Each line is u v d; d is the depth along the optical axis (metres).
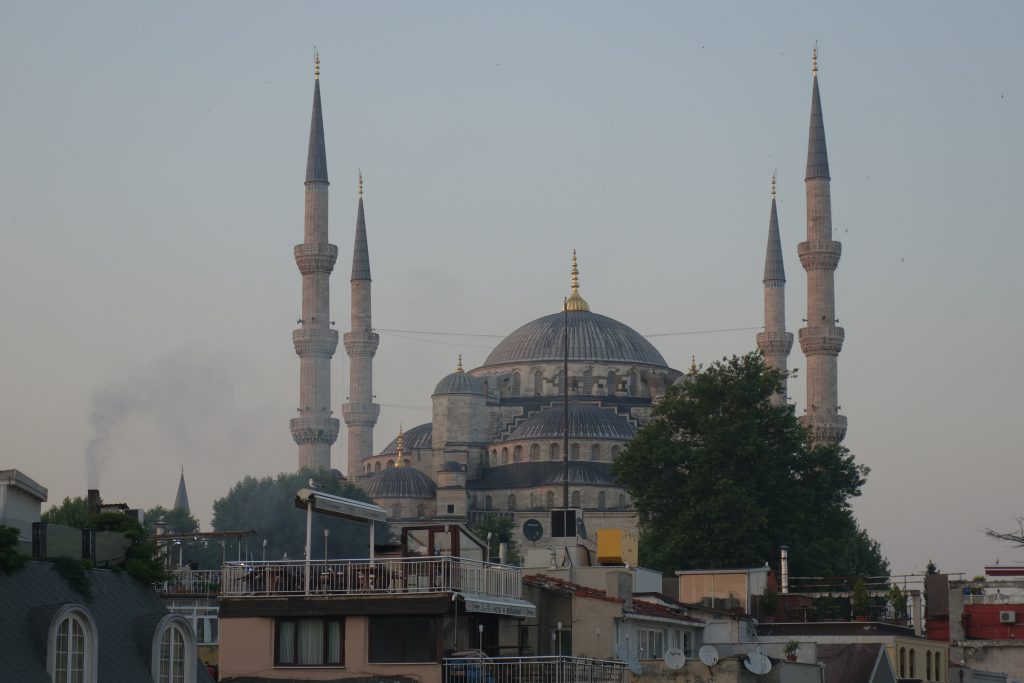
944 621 120.75
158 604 65.88
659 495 176.00
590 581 92.69
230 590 73.56
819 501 180.88
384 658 71.19
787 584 127.25
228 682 70.94
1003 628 119.81
